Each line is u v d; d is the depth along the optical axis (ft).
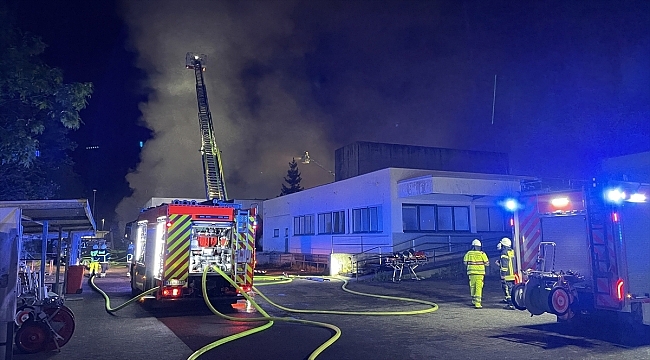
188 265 33.86
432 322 29.53
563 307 25.76
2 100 30.19
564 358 20.63
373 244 69.62
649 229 25.22
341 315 32.55
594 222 24.67
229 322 30.14
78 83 31.96
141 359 21.04
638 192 24.95
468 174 69.31
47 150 44.83
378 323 29.35
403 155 99.25
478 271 35.35
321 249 84.53
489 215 72.84
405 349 22.48
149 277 36.01
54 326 23.08
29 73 29.66
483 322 29.40
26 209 25.29
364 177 72.54
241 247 35.78
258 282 56.59
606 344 23.16
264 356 21.25
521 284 28.37
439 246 68.13
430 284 54.24
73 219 28.66
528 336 25.14
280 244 102.73
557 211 27.63
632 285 24.00
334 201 81.00
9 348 17.66
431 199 68.64
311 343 23.86
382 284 54.65
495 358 20.74
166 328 28.09
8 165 39.81
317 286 52.85
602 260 24.25
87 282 59.47
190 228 34.27
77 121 32.35
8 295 17.80
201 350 21.77
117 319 31.27
